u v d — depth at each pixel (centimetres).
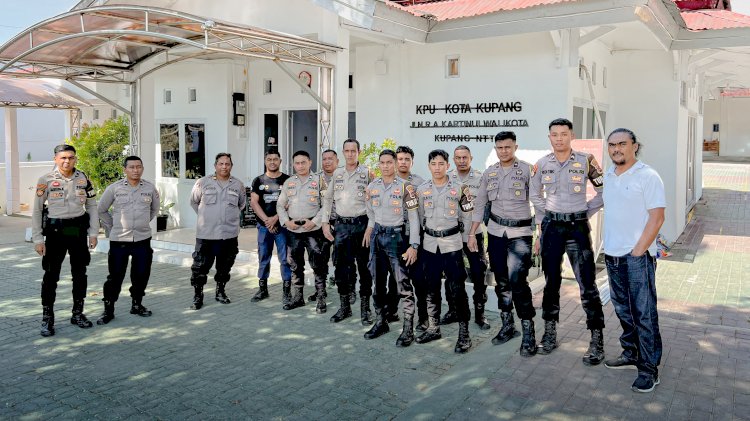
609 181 470
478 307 640
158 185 1368
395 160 628
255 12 978
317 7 907
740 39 929
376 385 498
